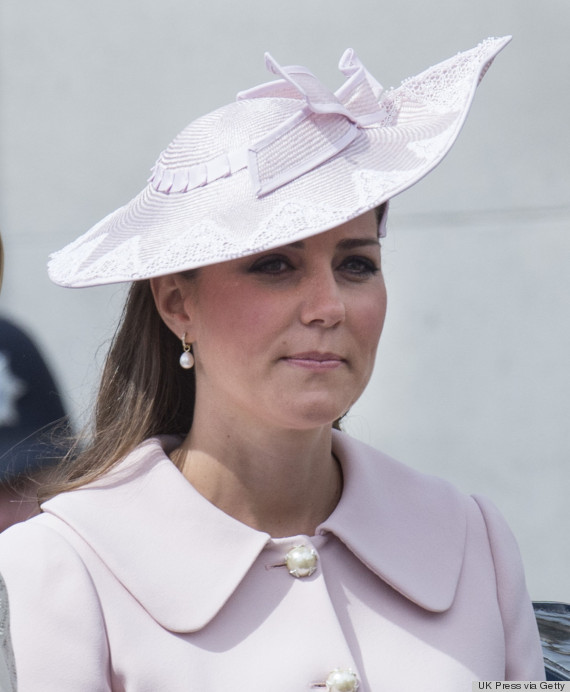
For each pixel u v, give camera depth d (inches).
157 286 407.5
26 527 392.8
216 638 380.2
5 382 590.6
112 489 406.9
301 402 377.4
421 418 814.5
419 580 406.0
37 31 903.7
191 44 860.6
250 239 360.8
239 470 407.8
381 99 423.2
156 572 383.9
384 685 385.7
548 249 789.2
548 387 788.0
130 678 369.4
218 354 388.2
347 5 815.1
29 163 904.9
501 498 796.0
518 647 421.1
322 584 394.9
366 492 422.3
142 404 430.9
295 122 383.2
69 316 888.9
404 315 820.0
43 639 367.9
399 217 822.5
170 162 401.4
